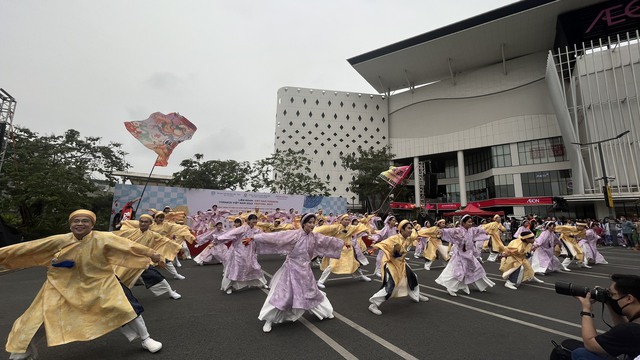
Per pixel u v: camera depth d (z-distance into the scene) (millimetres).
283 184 30438
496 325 4320
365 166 34406
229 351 3414
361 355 3322
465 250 6402
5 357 3281
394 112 49625
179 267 9711
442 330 4109
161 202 15398
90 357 3260
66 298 3039
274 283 4340
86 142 21016
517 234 9391
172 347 3520
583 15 29062
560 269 9695
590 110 25766
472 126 41062
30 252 3000
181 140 9961
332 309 4656
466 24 34625
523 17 31688
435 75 44781
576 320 4578
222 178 25000
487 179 39531
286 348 3500
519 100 38000
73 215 3176
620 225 18531
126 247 3344
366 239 12320
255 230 6676
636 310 2182
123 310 3158
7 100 11945
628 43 25266
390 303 5527
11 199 13766
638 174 23469
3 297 5734
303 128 47750
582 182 25562
